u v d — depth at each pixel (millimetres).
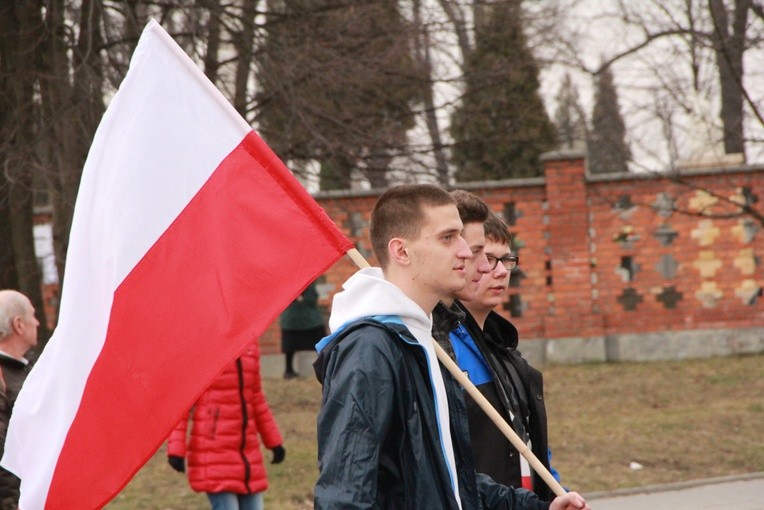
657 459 12852
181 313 5082
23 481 5137
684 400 16359
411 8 16625
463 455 4535
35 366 5203
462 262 4605
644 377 18000
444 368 4746
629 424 14555
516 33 18938
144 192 5188
